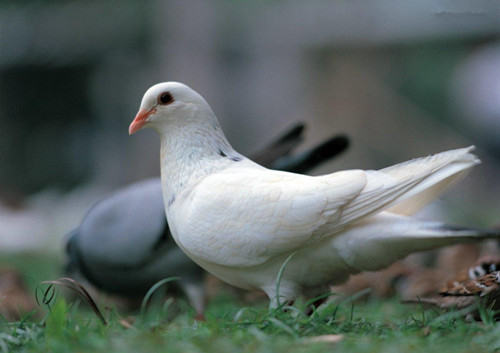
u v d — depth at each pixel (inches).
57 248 880.9
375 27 1101.7
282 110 1140.5
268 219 279.1
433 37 1108.5
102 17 1204.5
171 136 310.3
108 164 1359.5
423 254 536.7
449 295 288.7
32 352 235.6
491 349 231.8
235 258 286.4
